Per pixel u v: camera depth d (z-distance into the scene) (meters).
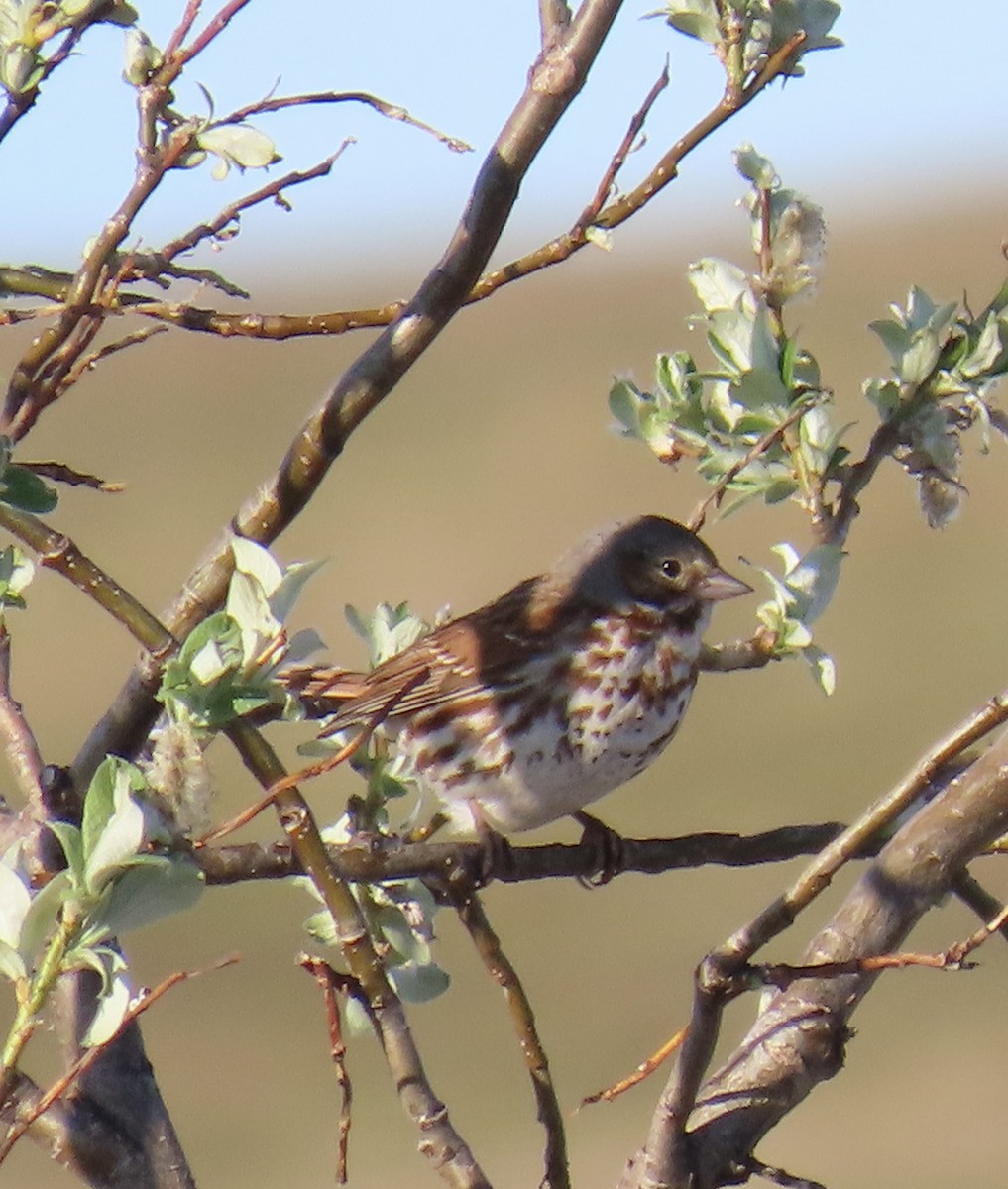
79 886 5.68
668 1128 6.94
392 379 7.95
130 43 7.53
